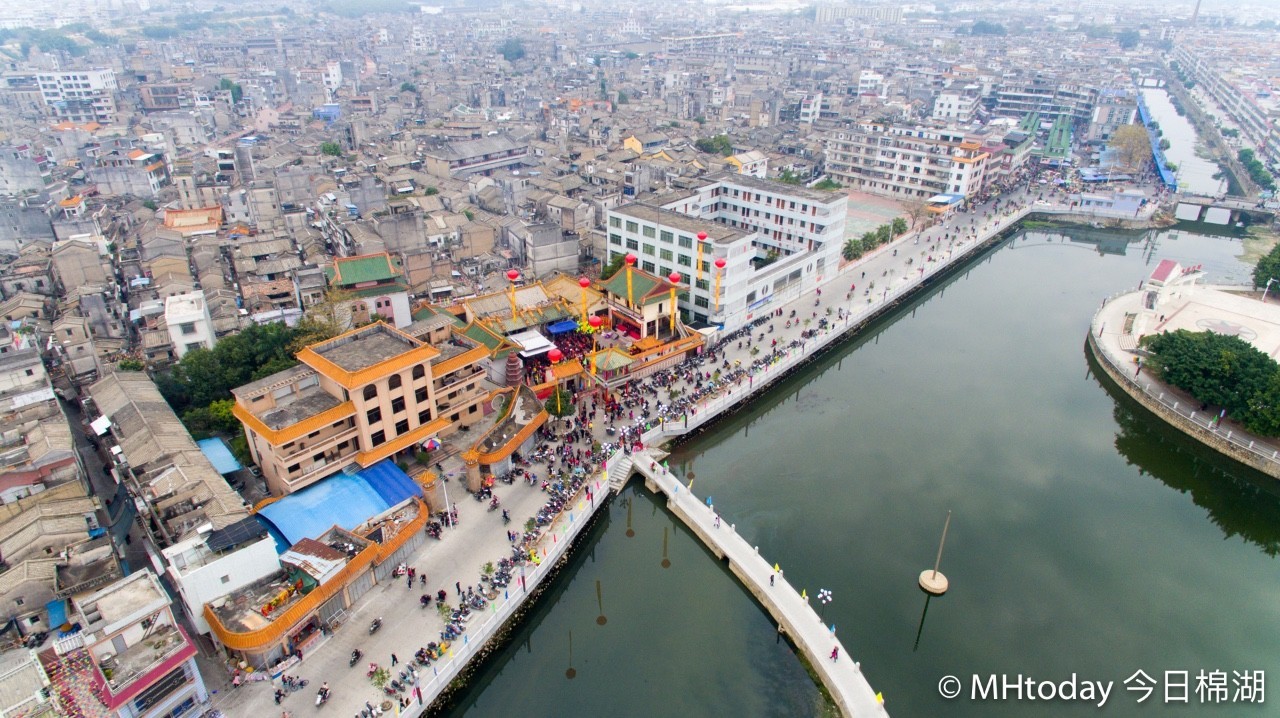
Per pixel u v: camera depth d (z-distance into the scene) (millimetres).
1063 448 104188
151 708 53469
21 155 185125
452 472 86875
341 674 62281
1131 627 74625
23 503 71875
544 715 65750
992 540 85812
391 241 138875
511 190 176250
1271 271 143125
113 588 56781
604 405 103938
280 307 124250
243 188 173625
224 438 89750
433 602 69812
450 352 90875
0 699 49969
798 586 78062
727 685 68062
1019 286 163500
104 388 90500
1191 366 105312
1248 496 97250
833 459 100750
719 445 104500
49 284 128125
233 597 64125
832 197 151125
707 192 161625
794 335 127938
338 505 76000
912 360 129750
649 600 78750
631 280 117375
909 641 71938
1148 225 199875
